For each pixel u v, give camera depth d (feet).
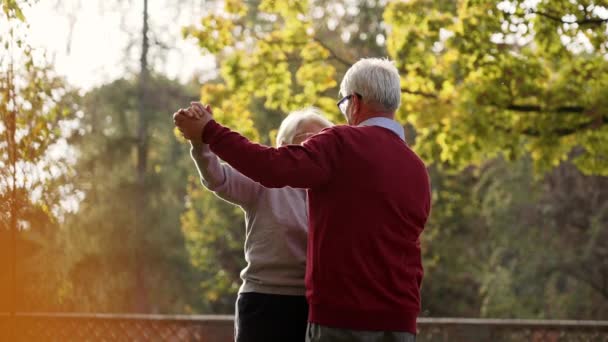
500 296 68.28
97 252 84.28
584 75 33.17
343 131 11.58
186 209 106.52
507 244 69.31
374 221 11.32
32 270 19.19
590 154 34.37
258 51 37.50
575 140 34.63
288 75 37.58
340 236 11.32
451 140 33.76
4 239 16.07
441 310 84.89
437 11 35.55
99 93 93.76
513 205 69.82
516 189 69.56
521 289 69.26
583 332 28.35
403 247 11.55
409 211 11.66
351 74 12.25
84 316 25.49
